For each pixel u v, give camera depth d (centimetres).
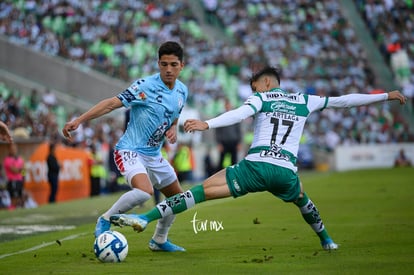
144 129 3069
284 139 2967
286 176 2939
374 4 16862
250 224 4372
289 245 3403
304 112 3020
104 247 2905
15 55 11512
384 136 13838
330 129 13850
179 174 9206
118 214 2823
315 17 16288
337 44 15812
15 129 8294
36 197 7831
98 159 8581
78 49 12281
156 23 14200
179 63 3041
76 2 13550
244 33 15438
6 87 11006
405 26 16450
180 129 10962
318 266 2766
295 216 4806
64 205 6744
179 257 3056
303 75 14825
